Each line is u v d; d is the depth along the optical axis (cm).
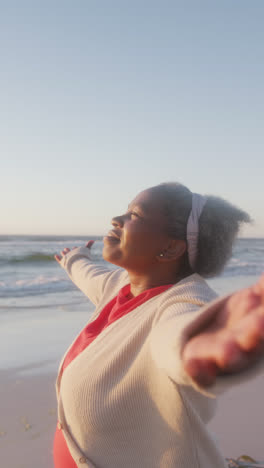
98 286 202
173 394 109
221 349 53
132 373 116
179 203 142
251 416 373
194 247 140
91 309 920
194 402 117
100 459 124
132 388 116
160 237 142
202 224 138
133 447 119
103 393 120
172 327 88
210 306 61
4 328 710
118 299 154
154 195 145
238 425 356
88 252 257
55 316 830
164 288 138
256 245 4694
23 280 1455
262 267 2142
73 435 131
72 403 126
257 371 54
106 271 221
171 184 151
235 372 54
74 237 5316
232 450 315
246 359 53
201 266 144
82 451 128
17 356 554
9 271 1769
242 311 57
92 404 121
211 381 57
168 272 146
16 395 422
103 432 121
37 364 524
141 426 117
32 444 325
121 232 148
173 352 70
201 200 143
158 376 110
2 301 1020
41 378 475
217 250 140
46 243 3362
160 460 117
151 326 118
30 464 296
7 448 317
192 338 62
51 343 623
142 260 144
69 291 1212
